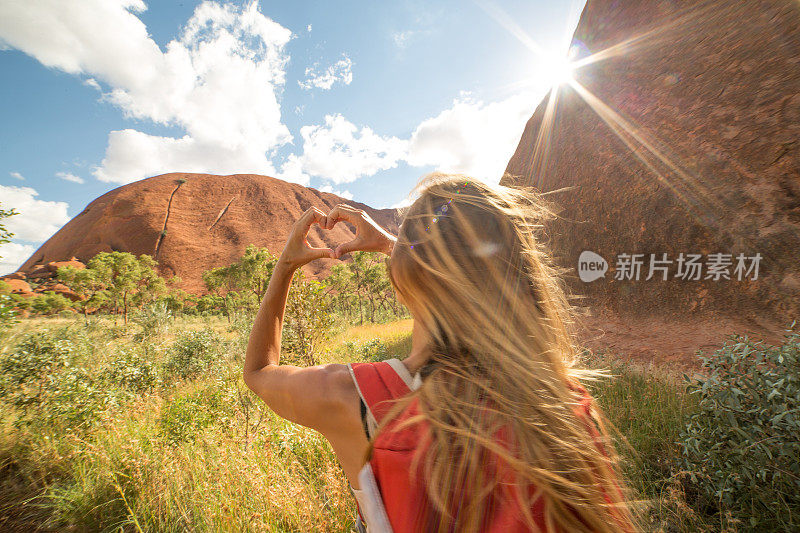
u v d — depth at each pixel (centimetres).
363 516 56
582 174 839
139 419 446
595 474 46
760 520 204
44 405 427
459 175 62
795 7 573
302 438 329
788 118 551
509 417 44
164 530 256
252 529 231
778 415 207
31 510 292
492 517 39
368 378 54
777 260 536
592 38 943
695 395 336
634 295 695
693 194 632
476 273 52
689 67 693
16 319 458
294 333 449
